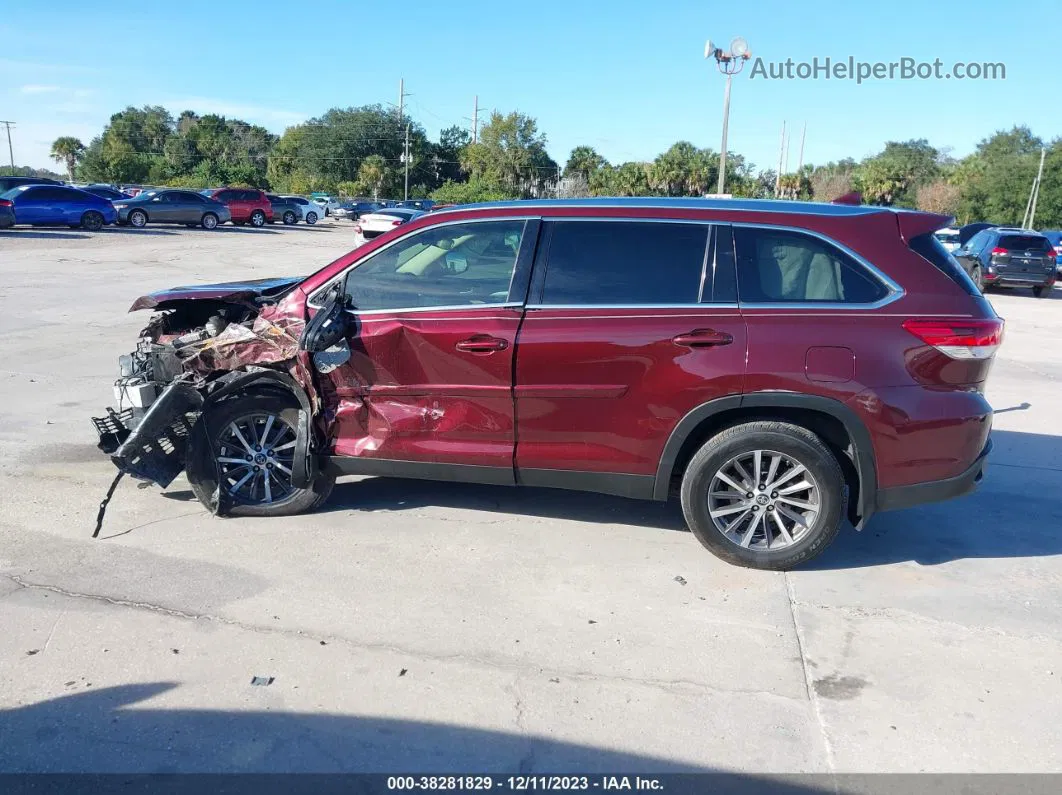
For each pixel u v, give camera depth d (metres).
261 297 5.15
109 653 3.48
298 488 4.90
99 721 3.06
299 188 73.56
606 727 3.12
